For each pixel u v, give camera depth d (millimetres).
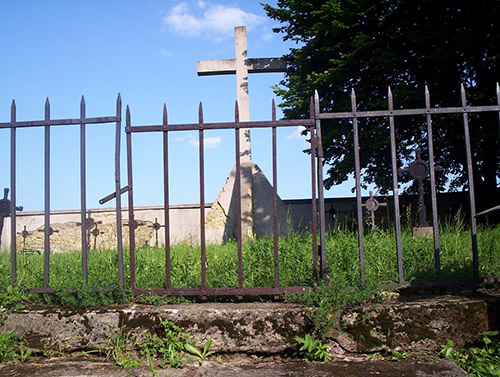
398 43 12125
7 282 3811
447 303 3258
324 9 12297
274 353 3301
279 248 4801
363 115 3570
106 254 5738
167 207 3617
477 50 11117
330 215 14469
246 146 12711
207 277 4340
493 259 4629
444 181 13406
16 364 3256
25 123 3680
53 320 3410
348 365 3035
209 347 3307
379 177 13039
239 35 12406
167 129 3600
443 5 11414
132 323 3367
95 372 3059
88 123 3650
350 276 3930
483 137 10820
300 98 12945
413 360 3104
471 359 3172
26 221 15344
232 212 13406
